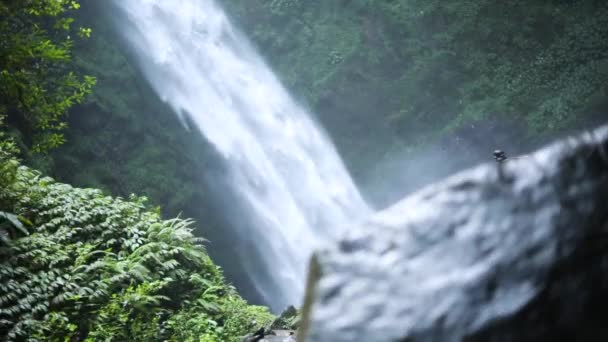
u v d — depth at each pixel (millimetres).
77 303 7750
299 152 35031
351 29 36875
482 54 35438
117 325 7738
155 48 33031
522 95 33344
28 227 9023
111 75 28797
